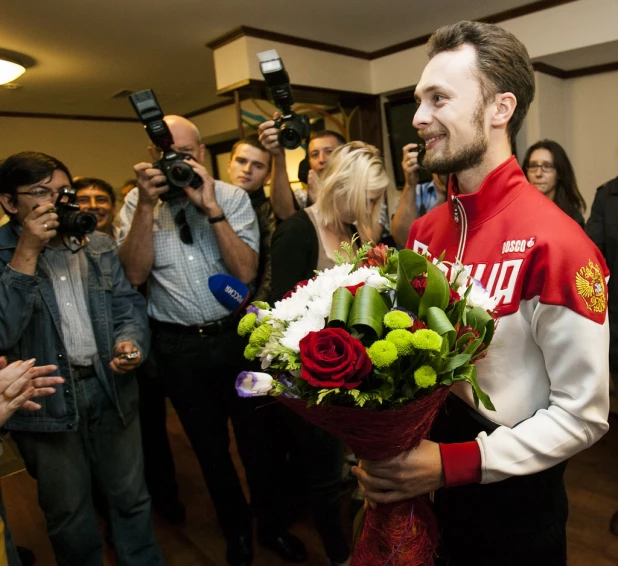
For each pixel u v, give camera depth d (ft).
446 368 2.13
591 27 8.76
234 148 7.39
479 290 2.44
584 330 2.41
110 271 5.22
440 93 2.66
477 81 2.60
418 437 2.50
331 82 11.16
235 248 5.53
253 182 7.20
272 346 2.21
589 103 10.91
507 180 2.76
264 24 9.48
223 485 5.85
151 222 5.49
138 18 8.77
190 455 8.87
